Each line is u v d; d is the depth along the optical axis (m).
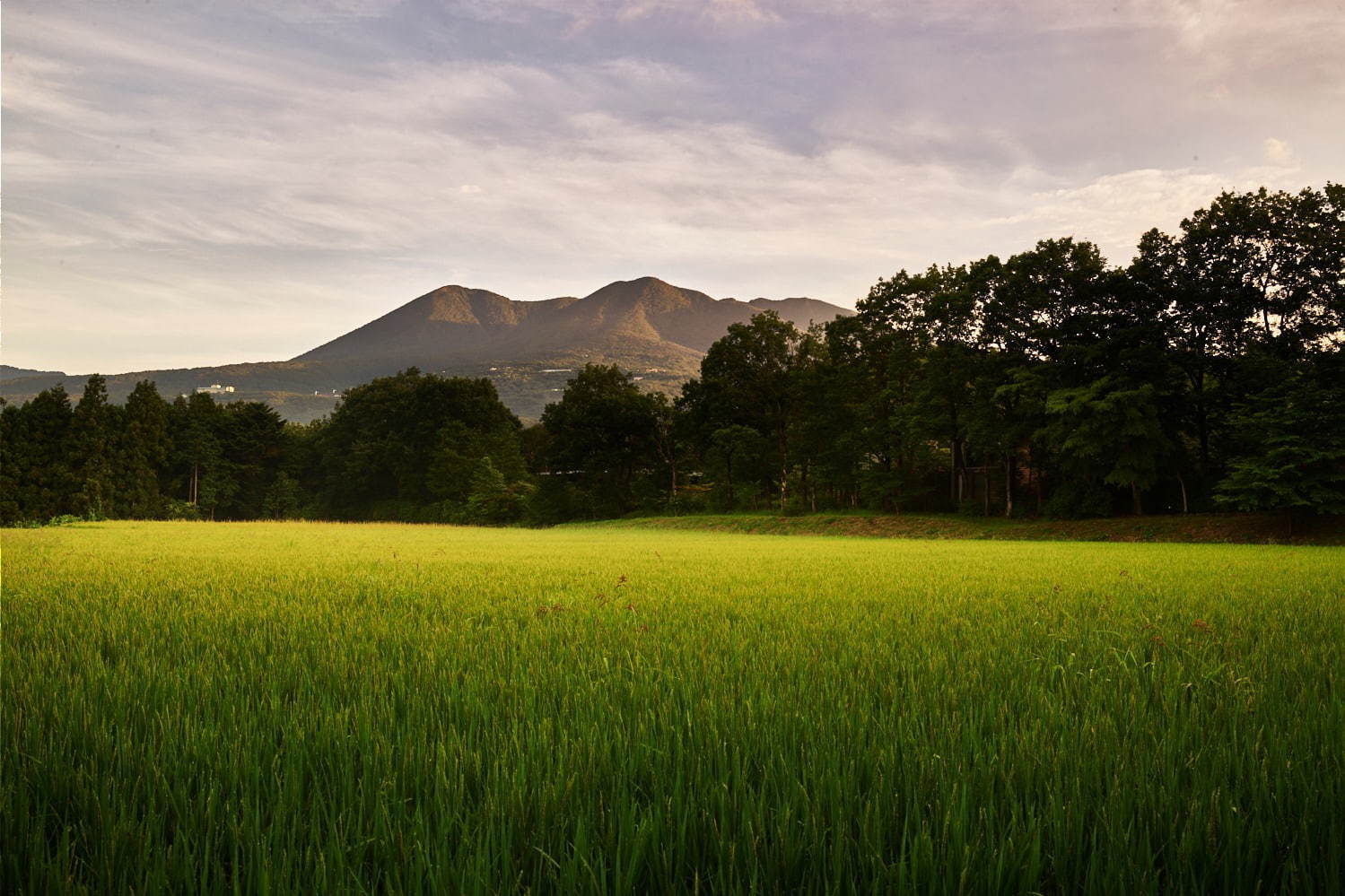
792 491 70.94
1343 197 34.12
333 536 35.50
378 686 3.95
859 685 3.96
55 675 4.17
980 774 2.55
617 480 81.69
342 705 3.62
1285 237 34.81
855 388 54.53
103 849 1.99
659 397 80.19
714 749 2.79
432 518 89.12
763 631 6.31
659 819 2.14
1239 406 34.88
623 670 4.52
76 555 17.30
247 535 32.88
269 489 103.31
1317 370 33.34
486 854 1.95
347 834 2.12
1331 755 2.70
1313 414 31.33
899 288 49.94
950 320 43.78
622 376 83.88
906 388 49.34
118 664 4.57
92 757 2.69
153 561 15.66
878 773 2.53
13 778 2.43
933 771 2.54
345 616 7.21
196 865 2.00
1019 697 3.77
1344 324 35.09
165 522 51.41
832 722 3.18
